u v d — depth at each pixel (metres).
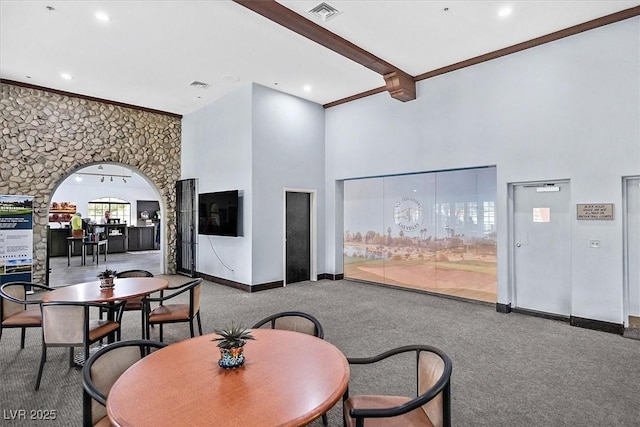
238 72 5.96
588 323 4.38
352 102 7.20
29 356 3.51
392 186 6.79
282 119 6.96
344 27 4.48
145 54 5.21
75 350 3.68
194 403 1.41
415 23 4.40
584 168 4.46
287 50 5.15
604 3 4.01
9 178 6.21
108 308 3.54
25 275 6.11
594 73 4.39
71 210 13.66
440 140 5.85
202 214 7.47
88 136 7.07
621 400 2.68
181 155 8.48
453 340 3.96
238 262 6.75
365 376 3.10
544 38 4.73
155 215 15.66
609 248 4.27
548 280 4.91
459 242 5.86
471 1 3.95
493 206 5.45
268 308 5.33
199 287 3.91
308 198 7.57
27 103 6.39
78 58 5.33
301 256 7.43
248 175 6.54
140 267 9.47
